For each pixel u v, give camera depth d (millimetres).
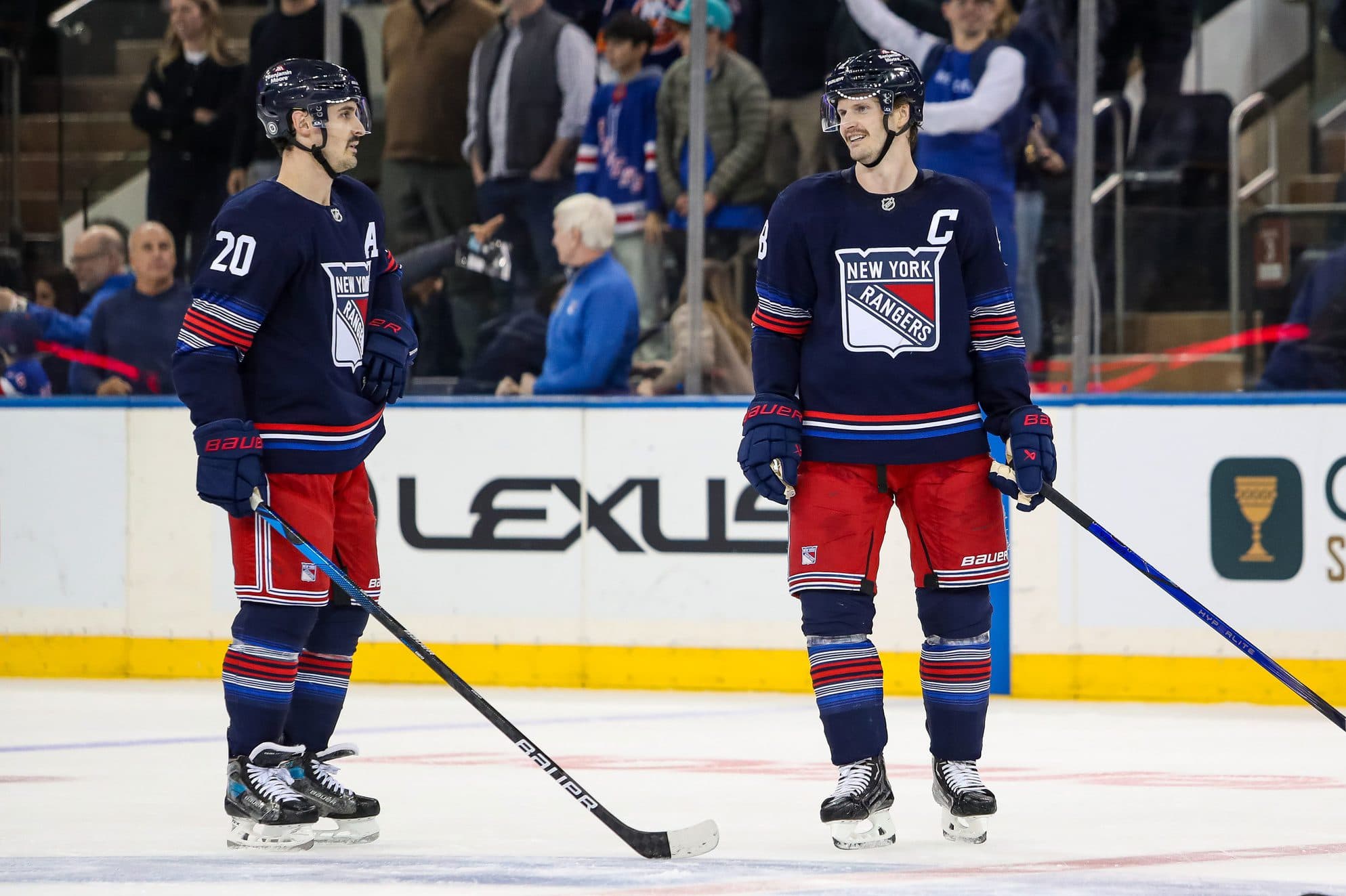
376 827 11820
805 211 11797
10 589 24641
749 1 23234
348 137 11680
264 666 11508
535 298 24062
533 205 23969
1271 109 22922
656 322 23812
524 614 23266
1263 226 22797
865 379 11633
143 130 25266
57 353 25422
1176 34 22906
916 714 20219
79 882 10031
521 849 11391
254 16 24875
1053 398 22000
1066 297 23016
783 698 21969
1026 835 12016
